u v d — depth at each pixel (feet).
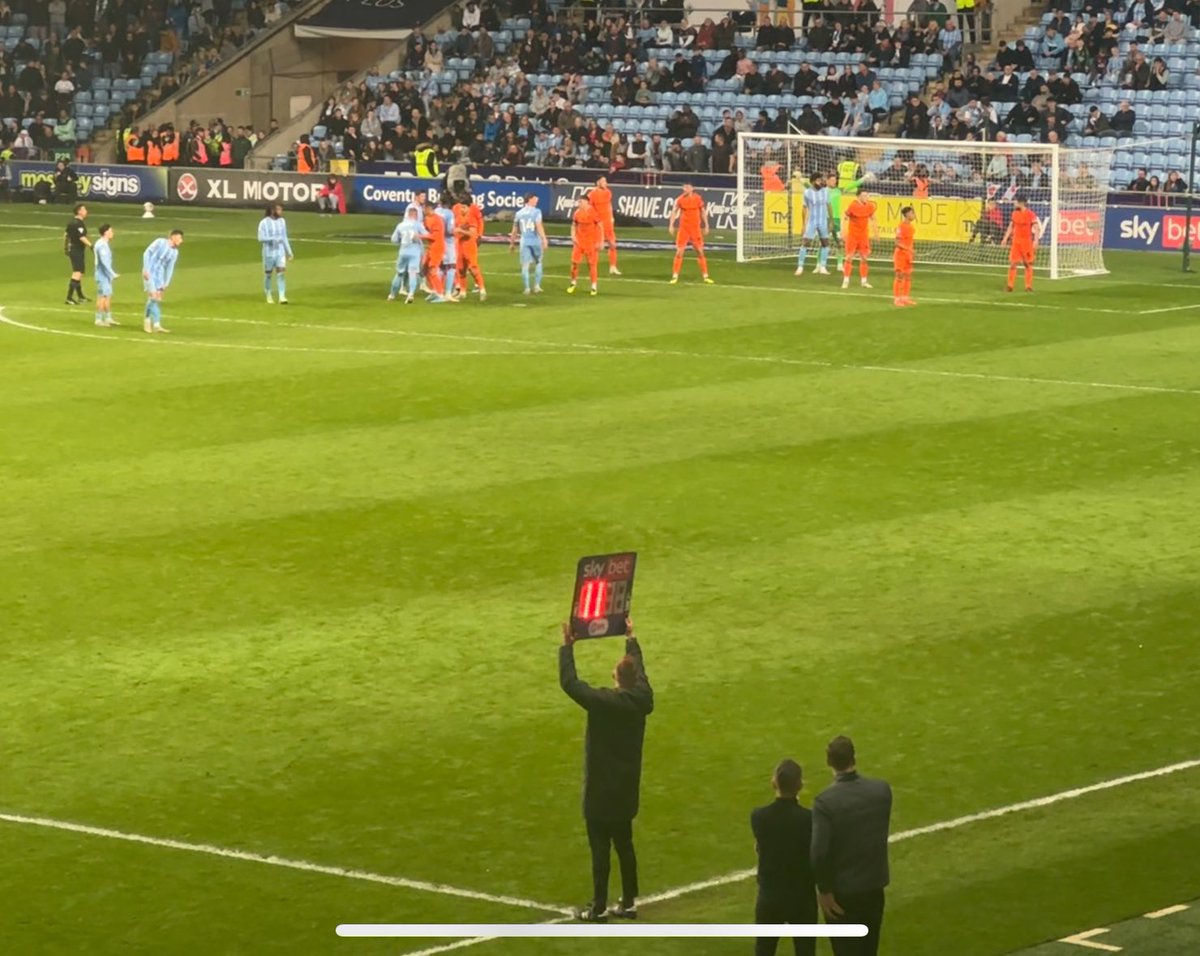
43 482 94.48
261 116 256.93
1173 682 67.77
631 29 243.40
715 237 209.67
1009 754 61.36
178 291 162.61
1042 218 190.39
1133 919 49.34
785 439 103.45
